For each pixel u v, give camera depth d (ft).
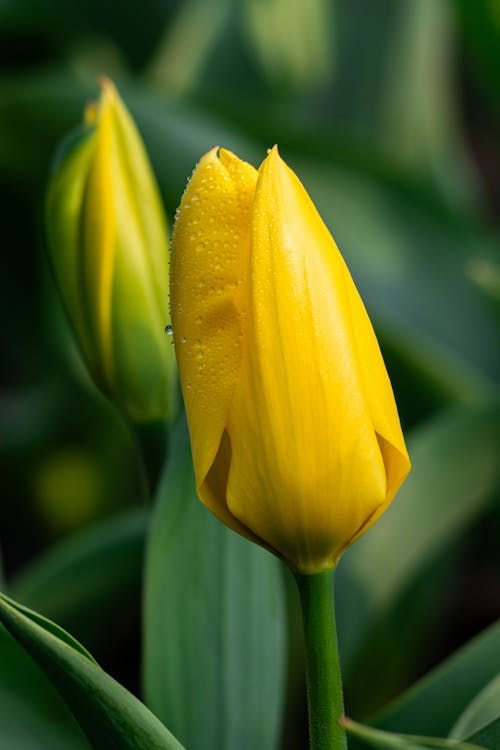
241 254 1.39
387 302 2.65
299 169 2.74
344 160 2.74
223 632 1.72
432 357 2.28
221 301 1.39
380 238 2.72
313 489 1.41
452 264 2.72
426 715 1.77
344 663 2.18
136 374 1.68
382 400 1.41
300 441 1.40
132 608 2.18
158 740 1.48
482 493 2.19
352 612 2.16
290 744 2.43
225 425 1.41
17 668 1.66
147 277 1.67
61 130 2.64
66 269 1.67
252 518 1.42
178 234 1.40
